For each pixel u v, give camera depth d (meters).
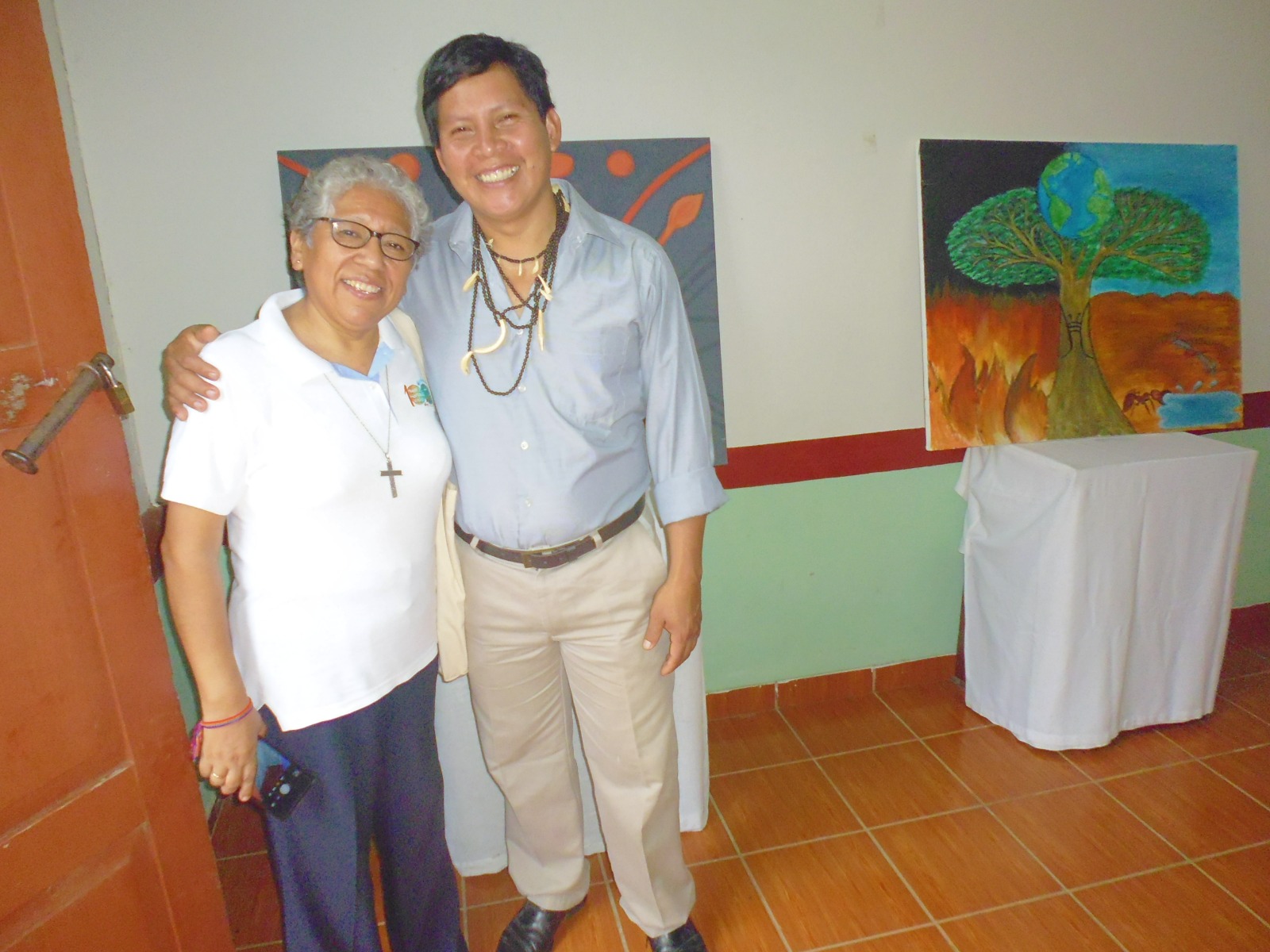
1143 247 2.28
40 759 0.97
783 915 1.63
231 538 1.08
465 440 1.26
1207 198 2.30
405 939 1.38
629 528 1.34
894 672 2.42
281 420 1.01
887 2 2.00
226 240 1.76
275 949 1.59
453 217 1.33
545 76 1.16
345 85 1.75
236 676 1.03
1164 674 2.14
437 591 1.27
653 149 1.91
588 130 1.90
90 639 1.02
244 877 1.78
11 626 0.93
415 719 1.24
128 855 1.08
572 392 1.23
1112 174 2.22
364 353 1.13
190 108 1.70
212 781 1.05
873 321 2.17
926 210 2.11
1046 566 2.00
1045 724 2.07
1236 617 2.65
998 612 2.17
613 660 1.34
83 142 1.66
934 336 2.16
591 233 1.22
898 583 2.38
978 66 2.10
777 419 2.17
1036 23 2.12
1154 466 1.96
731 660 2.32
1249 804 1.88
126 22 1.63
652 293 1.25
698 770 1.83
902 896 1.66
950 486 2.33
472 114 1.09
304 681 1.07
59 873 1.00
